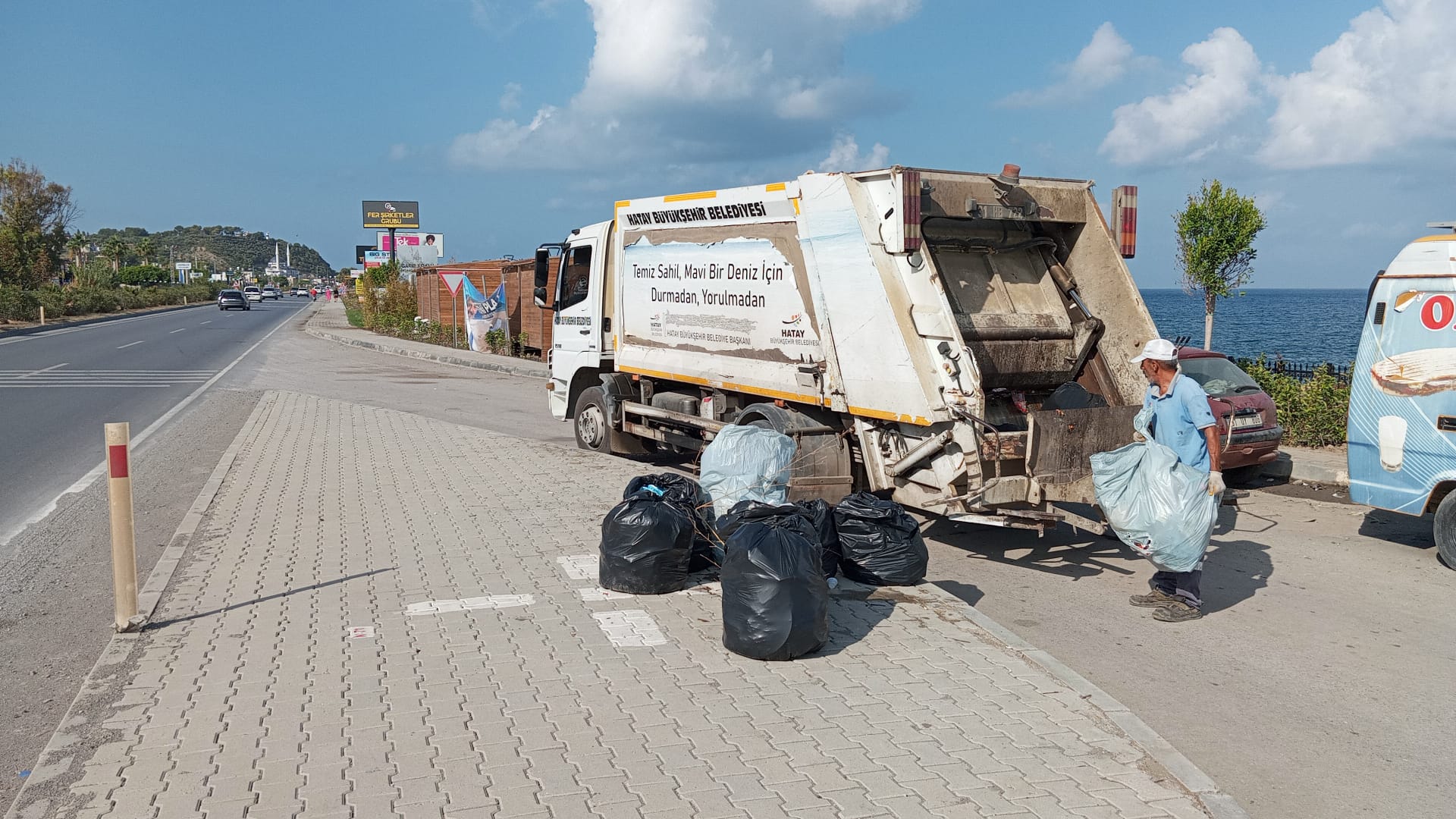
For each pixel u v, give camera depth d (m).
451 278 31.70
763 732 4.29
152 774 3.86
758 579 5.10
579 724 4.34
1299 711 4.98
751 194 9.03
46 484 10.11
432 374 24.17
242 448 11.88
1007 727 4.39
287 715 4.39
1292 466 11.02
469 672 4.93
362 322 47.31
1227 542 8.44
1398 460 7.93
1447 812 3.99
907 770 3.96
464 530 7.84
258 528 7.89
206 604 5.96
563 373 13.14
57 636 5.78
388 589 6.28
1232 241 15.26
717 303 9.74
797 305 8.61
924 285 7.45
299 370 24.47
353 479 9.98
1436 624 6.34
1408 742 4.64
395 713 4.43
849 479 8.47
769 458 7.50
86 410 16.03
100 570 7.11
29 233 49.91
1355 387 8.25
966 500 7.27
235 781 3.80
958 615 5.97
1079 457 7.39
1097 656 5.75
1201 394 6.29
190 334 39.50
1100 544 8.41
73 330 40.44
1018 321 8.18
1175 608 6.40
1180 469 6.21
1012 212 8.09
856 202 7.83
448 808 3.61
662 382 11.23
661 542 6.20
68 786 3.78
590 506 8.77
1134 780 3.93
